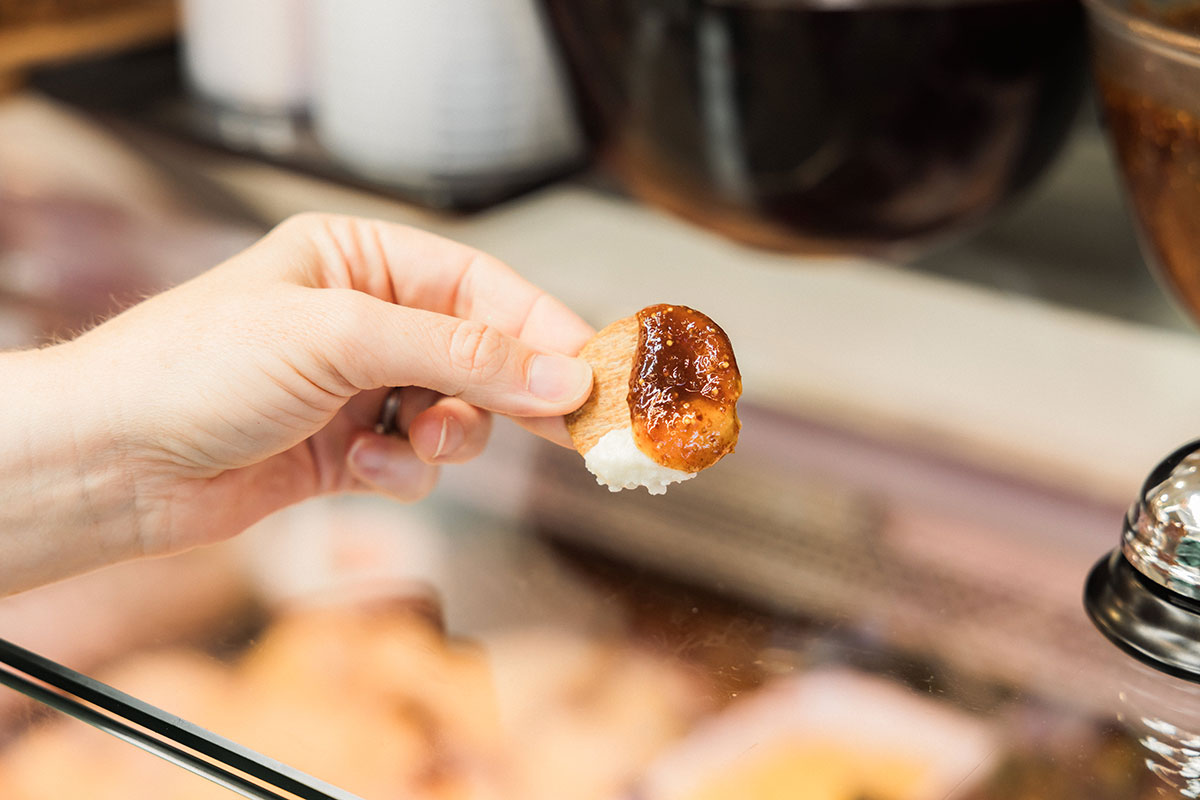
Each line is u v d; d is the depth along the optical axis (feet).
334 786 1.37
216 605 1.53
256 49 2.10
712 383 1.50
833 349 2.01
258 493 1.75
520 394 1.53
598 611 1.52
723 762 1.39
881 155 1.65
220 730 1.41
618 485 1.53
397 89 1.95
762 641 1.49
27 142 2.27
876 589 1.56
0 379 1.58
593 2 1.65
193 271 2.10
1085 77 1.70
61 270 2.05
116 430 1.59
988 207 1.74
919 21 1.57
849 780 1.37
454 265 1.71
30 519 1.61
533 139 2.00
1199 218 1.49
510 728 1.41
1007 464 1.81
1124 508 1.73
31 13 2.30
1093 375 1.96
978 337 2.04
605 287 2.11
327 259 1.69
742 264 2.18
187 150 2.18
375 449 1.72
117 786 1.41
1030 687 1.43
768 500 1.70
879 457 1.82
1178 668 1.42
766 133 1.64
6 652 1.48
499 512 1.64
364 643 1.49
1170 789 1.36
